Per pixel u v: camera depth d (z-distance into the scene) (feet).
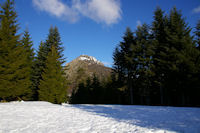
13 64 51.26
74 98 135.54
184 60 57.26
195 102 70.95
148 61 76.33
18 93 54.24
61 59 83.97
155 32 78.02
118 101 120.26
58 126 17.85
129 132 15.30
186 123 19.44
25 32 83.56
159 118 24.27
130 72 83.76
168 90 68.18
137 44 82.38
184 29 66.33
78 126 17.99
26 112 27.25
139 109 40.29
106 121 21.48
